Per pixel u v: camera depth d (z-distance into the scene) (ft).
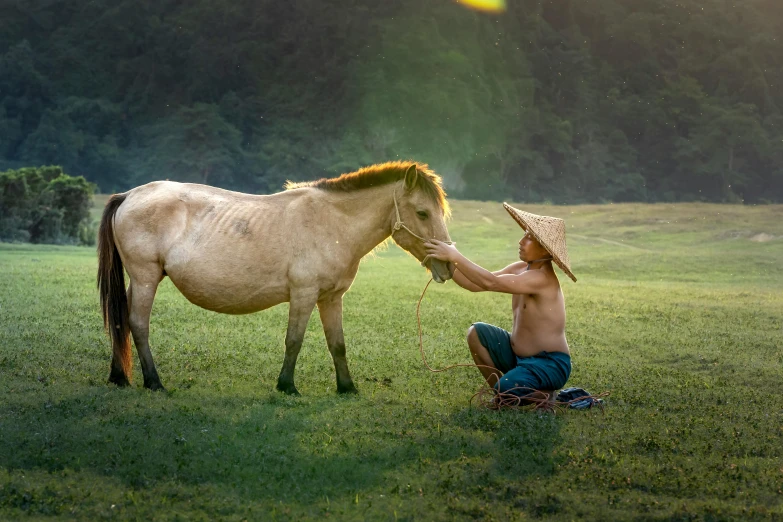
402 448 19.63
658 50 477.77
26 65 419.95
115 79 443.32
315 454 19.12
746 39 471.21
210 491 16.75
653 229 150.30
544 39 470.39
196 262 24.72
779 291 69.31
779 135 415.64
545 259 24.13
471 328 25.23
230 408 22.97
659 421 23.20
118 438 19.51
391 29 416.46
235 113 409.90
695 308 53.52
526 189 397.80
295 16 450.30
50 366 27.32
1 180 113.09
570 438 20.94
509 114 406.41
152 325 37.19
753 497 17.37
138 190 25.68
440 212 25.39
